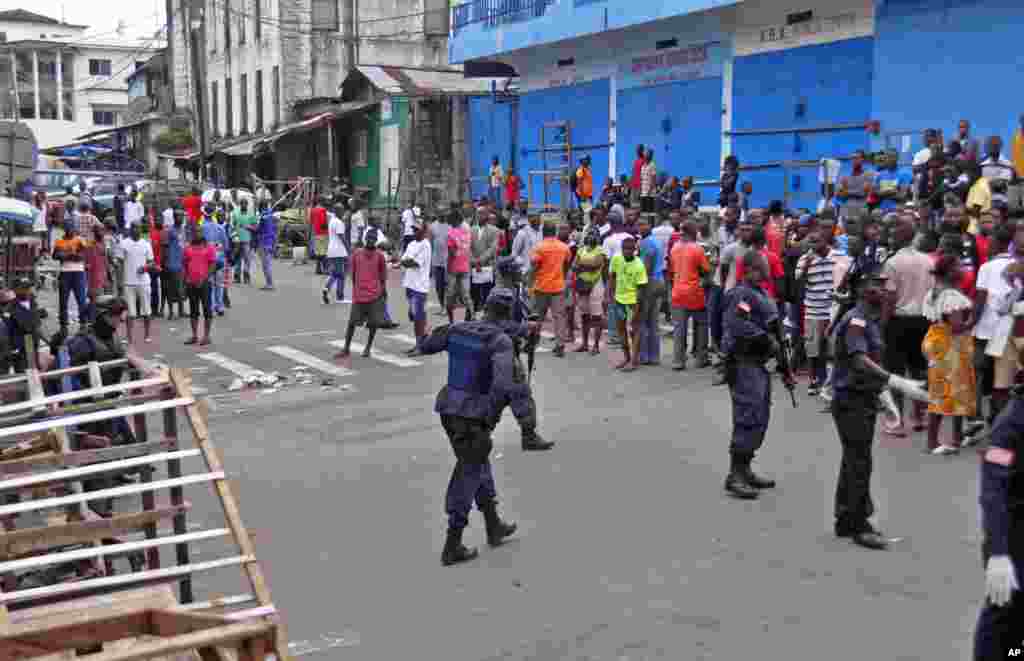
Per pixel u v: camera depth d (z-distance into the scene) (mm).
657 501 8492
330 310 21328
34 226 23672
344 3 44000
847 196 15906
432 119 35125
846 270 11328
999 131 16328
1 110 78812
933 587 6480
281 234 33312
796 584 6609
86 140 67500
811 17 19641
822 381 12055
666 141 23734
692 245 13703
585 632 6023
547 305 15625
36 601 5602
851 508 7285
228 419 12906
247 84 49125
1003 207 12250
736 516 8016
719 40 21922
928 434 9578
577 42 25703
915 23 17578
